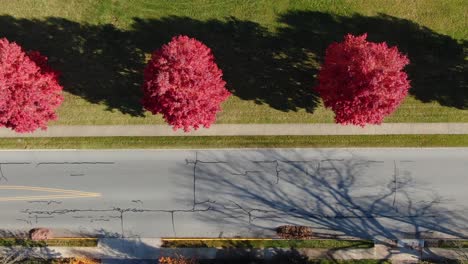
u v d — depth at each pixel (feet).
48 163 94.68
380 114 79.71
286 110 93.15
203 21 91.50
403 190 94.94
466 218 94.84
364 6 91.50
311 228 95.25
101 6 91.20
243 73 92.12
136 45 91.56
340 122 83.87
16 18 91.09
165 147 94.32
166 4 91.30
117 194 95.14
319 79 82.79
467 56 92.07
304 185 94.89
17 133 93.71
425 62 92.17
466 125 93.45
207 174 94.99
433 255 95.14
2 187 94.89
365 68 75.05
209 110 81.92
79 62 91.86
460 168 94.53
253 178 94.89
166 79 76.02
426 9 91.71
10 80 75.82
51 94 82.28
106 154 94.63
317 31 91.76
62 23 91.30
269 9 91.66
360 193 95.09
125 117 93.40
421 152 94.43
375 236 95.20
